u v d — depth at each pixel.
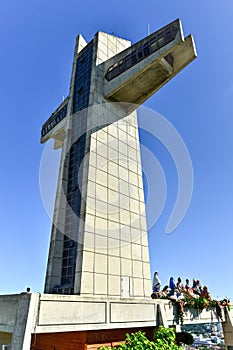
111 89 18.48
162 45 16.33
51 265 14.21
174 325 12.22
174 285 13.56
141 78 17.47
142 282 15.21
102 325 9.91
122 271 14.45
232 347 14.43
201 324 13.73
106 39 21.44
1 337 10.94
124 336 10.90
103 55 20.53
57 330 8.67
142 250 16.09
